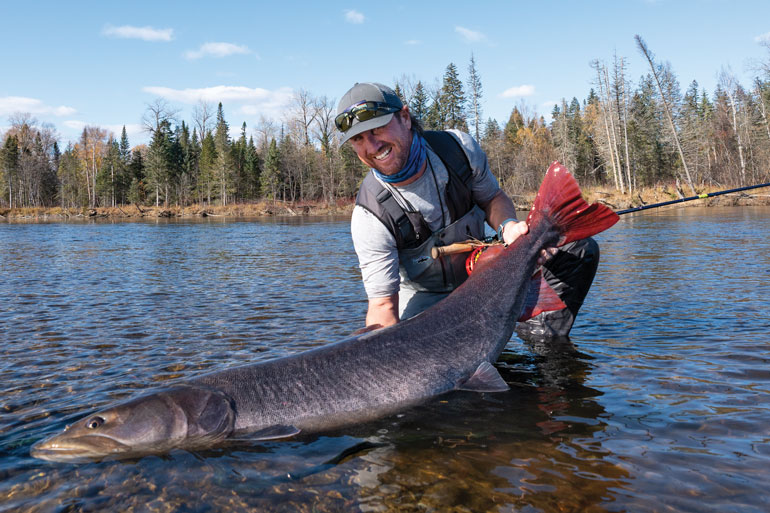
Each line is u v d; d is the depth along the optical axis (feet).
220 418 9.53
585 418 9.61
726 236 49.11
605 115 219.20
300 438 9.47
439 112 233.96
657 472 7.53
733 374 11.50
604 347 14.11
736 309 17.69
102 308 22.27
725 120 220.64
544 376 12.05
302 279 30.66
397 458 8.45
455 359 11.44
